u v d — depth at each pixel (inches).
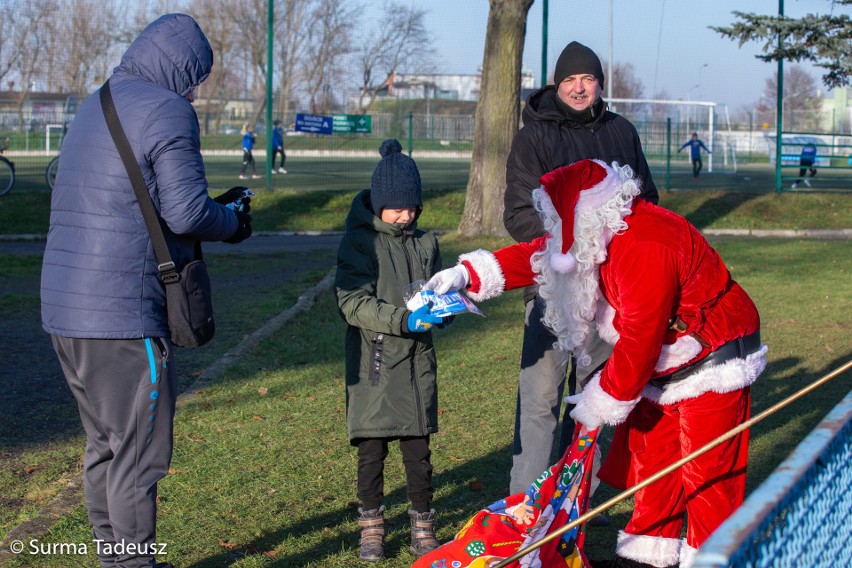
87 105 131.3
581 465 125.3
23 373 277.4
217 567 149.9
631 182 121.7
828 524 73.0
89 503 134.3
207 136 1488.7
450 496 182.9
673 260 119.7
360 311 146.1
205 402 242.7
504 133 617.9
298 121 890.1
